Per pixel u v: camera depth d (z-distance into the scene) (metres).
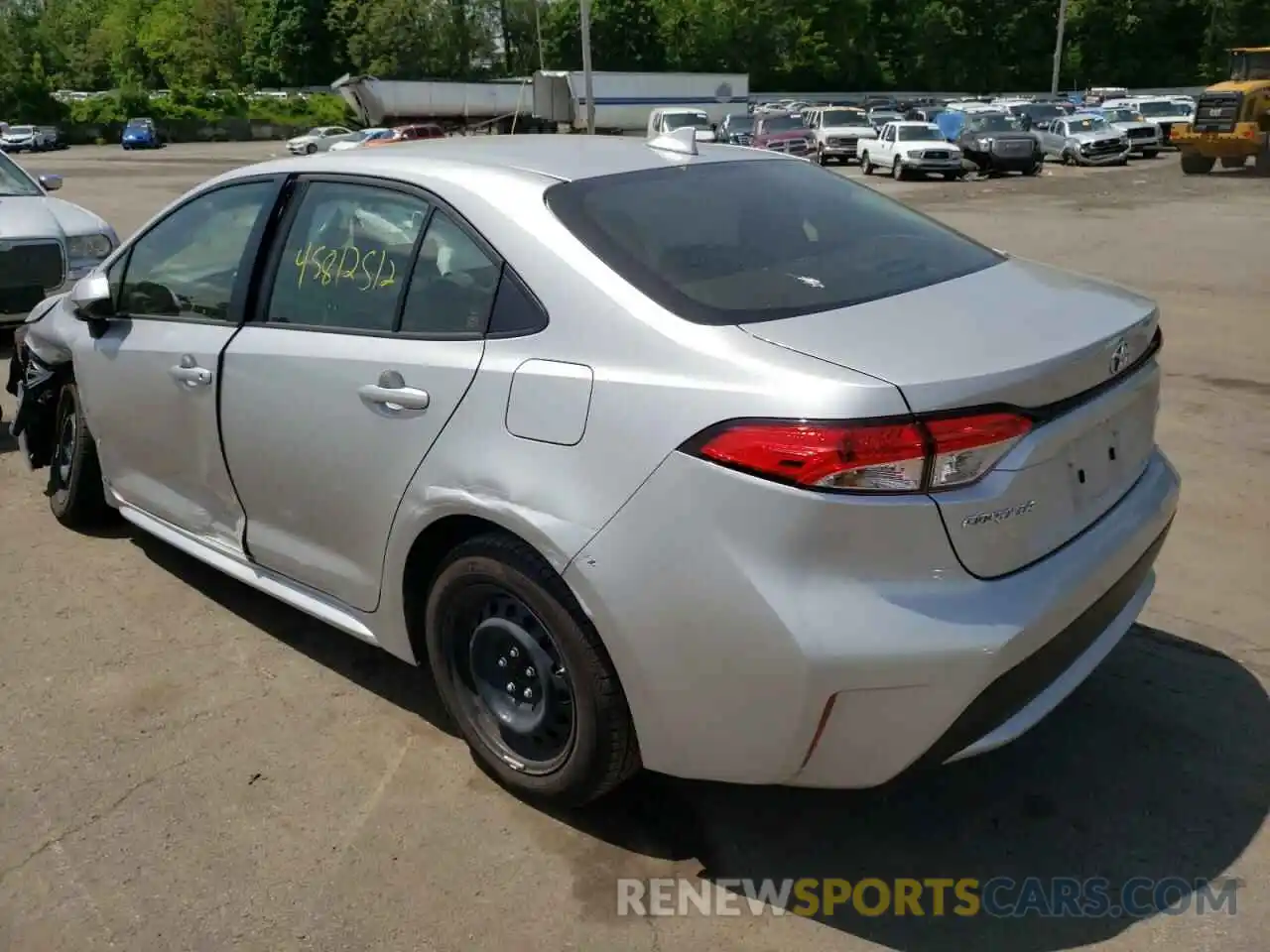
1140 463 3.11
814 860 2.89
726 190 3.36
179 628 4.16
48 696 3.70
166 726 3.53
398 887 2.81
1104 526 2.84
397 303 3.22
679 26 85.44
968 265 3.27
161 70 101.19
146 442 4.18
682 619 2.54
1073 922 2.65
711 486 2.48
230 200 3.87
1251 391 7.12
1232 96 26.61
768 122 37.78
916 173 29.11
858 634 2.38
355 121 68.44
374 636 3.41
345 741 3.44
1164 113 39.69
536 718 3.01
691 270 2.87
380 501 3.19
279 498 3.58
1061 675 2.76
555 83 23.61
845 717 2.46
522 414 2.81
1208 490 5.35
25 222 8.48
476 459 2.88
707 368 2.55
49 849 2.97
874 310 2.78
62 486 5.10
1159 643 3.90
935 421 2.39
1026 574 2.56
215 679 3.80
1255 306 9.97
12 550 4.86
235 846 2.97
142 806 3.14
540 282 2.89
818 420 2.38
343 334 3.32
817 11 84.88
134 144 59.81
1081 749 3.30
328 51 92.38
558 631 2.80
